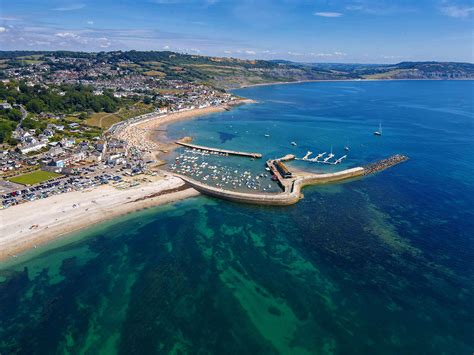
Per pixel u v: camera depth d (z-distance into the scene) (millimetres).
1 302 84938
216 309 83188
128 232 117750
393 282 92312
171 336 75625
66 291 88875
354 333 76500
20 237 110188
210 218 128500
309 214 130875
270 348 72688
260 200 139375
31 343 73812
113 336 75562
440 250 106500
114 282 92312
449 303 84875
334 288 90188
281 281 92938
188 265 99688
